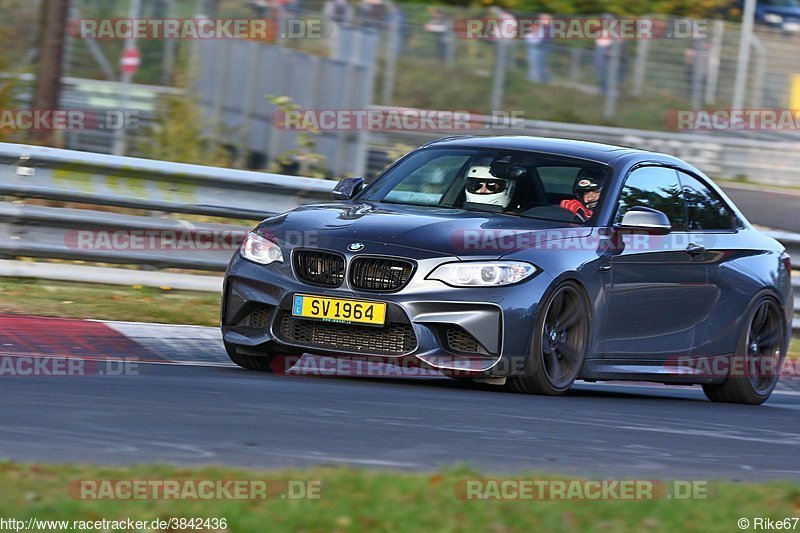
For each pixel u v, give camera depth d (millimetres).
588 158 28031
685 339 28656
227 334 25719
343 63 56469
